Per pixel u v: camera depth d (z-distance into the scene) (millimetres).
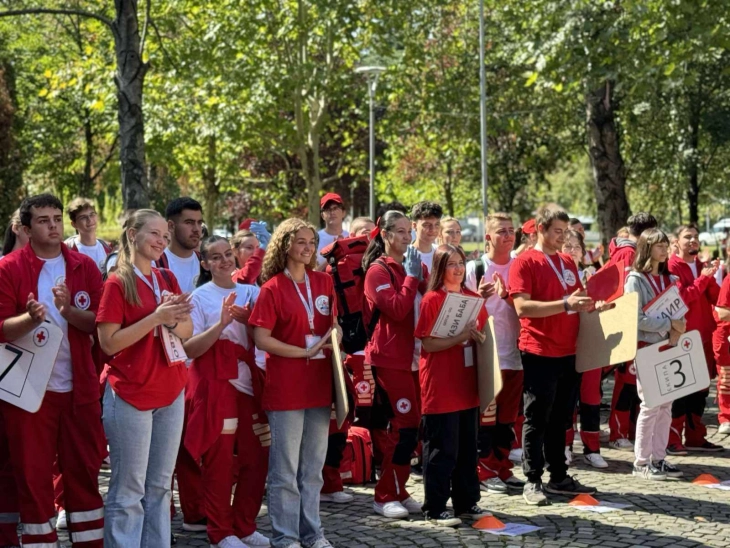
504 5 26203
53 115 31547
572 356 7027
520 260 7000
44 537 5375
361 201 36031
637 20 15898
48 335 5262
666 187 30141
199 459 6148
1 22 30219
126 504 5113
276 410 5738
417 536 6215
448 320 6266
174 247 7109
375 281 6609
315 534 5910
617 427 9266
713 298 9688
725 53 23531
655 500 7145
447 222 7992
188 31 26094
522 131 29094
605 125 21078
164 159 27688
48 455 5402
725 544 6000
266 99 24984
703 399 9102
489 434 7461
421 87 27938
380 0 25844
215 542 5934
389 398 6695
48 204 5473
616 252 9695
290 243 5762
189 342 5746
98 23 22984
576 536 6168
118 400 5121
